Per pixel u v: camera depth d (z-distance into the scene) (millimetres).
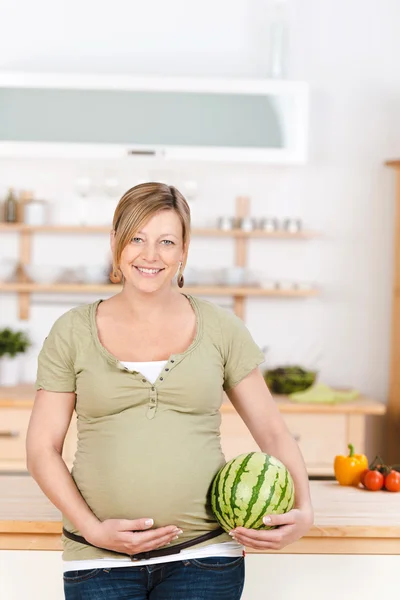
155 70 4328
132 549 1517
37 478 1608
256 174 4395
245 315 4406
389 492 2279
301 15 4359
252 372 1734
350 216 4414
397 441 4246
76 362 1604
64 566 1624
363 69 4391
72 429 3770
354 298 4430
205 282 4305
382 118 4398
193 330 1653
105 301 1676
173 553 1565
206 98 4055
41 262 4375
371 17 4379
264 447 1730
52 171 4352
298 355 4426
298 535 1615
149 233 1576
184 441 1585
